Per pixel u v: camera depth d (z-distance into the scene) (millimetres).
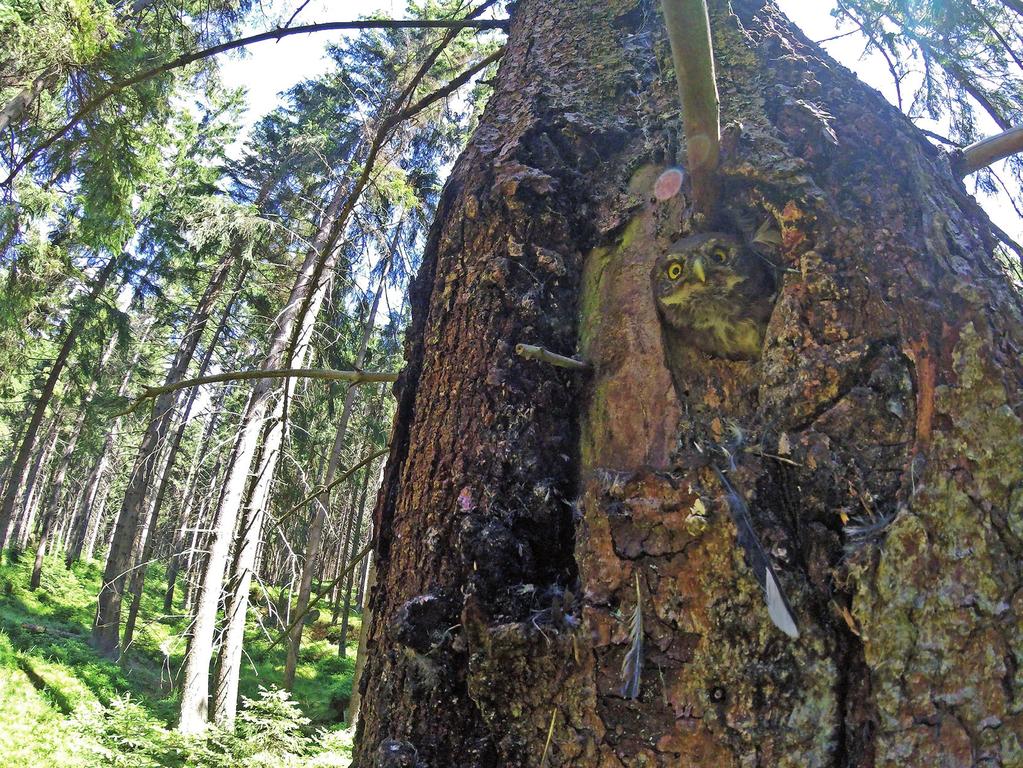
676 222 1432
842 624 1052
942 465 1091
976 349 1147
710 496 1130
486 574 1237
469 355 1453
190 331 16484
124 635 16094
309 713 12555
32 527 34531
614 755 1086
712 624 1074
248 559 10891
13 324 7625
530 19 1973
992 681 996
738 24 1610
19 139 5336
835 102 1447
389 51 12914
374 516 1588
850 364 1182
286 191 14984
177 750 7953
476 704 1212
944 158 1498
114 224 5355
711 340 1303
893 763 974
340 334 12344
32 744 8445
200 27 5367
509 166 1548
